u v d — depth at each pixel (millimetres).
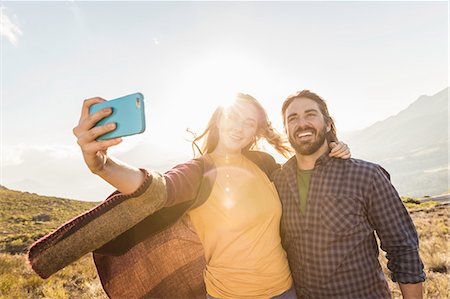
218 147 1124
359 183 1021
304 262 1056
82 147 549
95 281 3316
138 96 556
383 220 1013
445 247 3736
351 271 1006
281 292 1033
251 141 1264
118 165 624
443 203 12805
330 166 1058
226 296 1002
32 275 3432
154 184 675
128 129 558
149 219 937
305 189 1101
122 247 940
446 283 2471
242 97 1100
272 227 1067
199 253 1213
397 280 1013
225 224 983
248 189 1040
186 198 873
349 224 1007
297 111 1106
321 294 1031
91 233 704
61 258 701
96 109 604
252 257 995
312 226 1038
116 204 700
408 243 994
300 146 1087
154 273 1128
